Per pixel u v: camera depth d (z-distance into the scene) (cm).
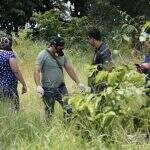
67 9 2417
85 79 1138
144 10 2222
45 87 896
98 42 858
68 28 2055
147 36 749
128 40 844
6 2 2270
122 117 747
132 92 732
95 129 743
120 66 761
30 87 1105
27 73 1331
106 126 729
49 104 892
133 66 889
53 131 718
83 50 1903
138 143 702
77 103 761
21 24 2336
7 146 703
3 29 2289
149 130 741
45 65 898
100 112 750
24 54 1598
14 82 902
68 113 827
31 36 1989
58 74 902
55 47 897
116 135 720
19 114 814
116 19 2125
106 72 759
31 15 2347
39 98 962
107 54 845
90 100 753
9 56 895
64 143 692
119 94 740
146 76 747
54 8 2348
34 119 811
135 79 749
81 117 762
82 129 747
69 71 918
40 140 699
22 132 748
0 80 896
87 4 2269
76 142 709
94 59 859
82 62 1580
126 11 2234
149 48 777
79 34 2022
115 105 745
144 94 738
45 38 2078
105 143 715
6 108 827
